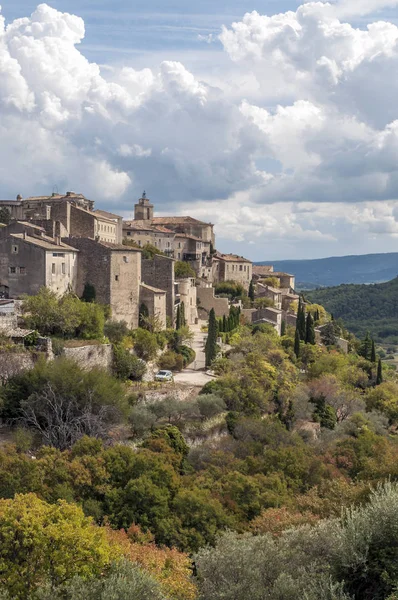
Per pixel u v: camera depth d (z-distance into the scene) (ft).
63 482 146.92
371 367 416.67
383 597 91.56
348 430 250.78
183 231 628.28
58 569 93.97
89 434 193.06
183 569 110.73
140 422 207.00
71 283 299.38
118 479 153.07
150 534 134.51
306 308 590.55
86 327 263.29
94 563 97.40
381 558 95.20
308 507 144.66
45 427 197.47
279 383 286.87
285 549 103.04
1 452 158.10
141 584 86.89
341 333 559.79
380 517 100.53
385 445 212.84
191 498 145.89
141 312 320.29
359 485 148.15
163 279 357.00
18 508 103.81
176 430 200.44
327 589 88.69
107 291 303.68
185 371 303.89
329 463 196.95
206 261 602.03
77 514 108.27
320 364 354.74
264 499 156.04
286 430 231.50
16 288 277.64
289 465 184.44
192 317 441.68
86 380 204.64
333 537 102.63
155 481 151.23
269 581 97.55
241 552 100.12
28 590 93.09
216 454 188.03
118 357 260.42
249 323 455.63
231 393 250.16
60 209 386.32
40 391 199.93
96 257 304.71
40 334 246.47
